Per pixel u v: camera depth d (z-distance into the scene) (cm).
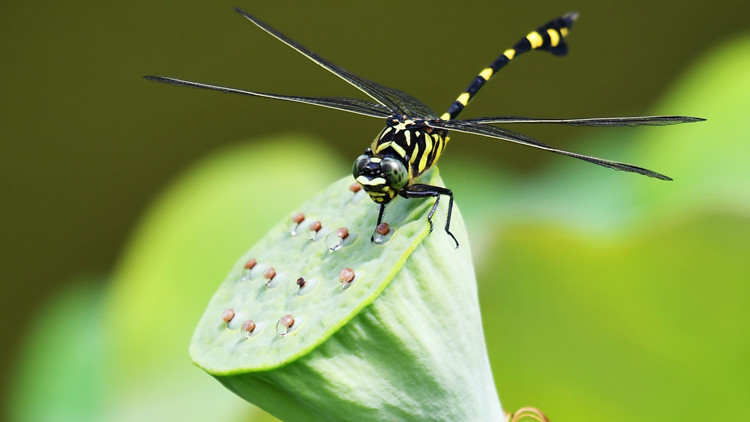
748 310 57
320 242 52
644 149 62
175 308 63
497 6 117
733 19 114
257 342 51
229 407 61
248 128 119
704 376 58
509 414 54
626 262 57
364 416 50
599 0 116
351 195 53
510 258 58
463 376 51
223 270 63
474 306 51
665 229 57
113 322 63
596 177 65
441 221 51
